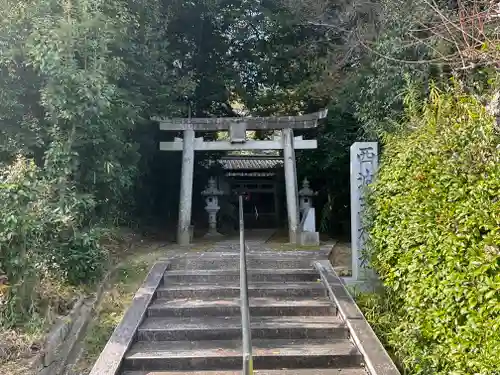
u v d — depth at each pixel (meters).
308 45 10.26
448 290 2.99
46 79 6.07
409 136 4.67
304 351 4.36
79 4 5.96
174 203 11.14
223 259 6.62
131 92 7.33
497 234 2.67
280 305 5.21
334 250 7.77
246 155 13.27
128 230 8.40
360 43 7.65
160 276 5.92
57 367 4.09
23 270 4.46
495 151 3.01
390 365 3.99
